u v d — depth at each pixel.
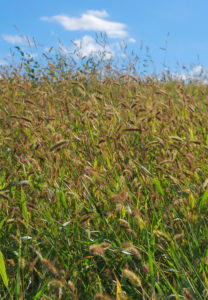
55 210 2.91
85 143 3.77
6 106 5.61
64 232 2.63
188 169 3.65
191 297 1.86
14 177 3.28
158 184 2.96
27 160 3.29
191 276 2.25
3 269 2.02
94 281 2.25
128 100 5.88
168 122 4.67
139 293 2.17
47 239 2.49
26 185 2.82
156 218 2.75
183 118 5.00
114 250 2.34
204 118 5.07
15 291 2.12
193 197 2.75
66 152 3.54
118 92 6.59
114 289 2.27
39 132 4.20
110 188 3.00
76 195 2.76
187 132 4.33
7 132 4.45
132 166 3.30
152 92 6.10
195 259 2.34
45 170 3.34
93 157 3.64
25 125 3.92
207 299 2.03
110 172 3.30
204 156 3.93
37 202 2.80
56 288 2.02
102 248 2.08
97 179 2.69
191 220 2.63
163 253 2.59
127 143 4.18
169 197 3.11
